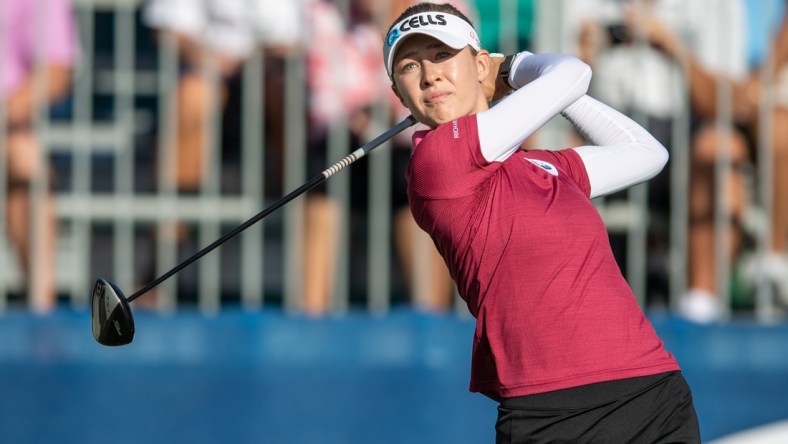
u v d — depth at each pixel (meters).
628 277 25.56
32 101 24.80
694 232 25.30
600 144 13.94
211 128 24.94
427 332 24.48
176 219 25.25
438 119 12.84
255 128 25.02
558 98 12.66
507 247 12.27
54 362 23.92
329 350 24.28
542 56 13.38
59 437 23.47
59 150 25.48
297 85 24.92
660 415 12.15
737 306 25.84
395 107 25.02
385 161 25.00
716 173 25.19
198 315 24.48
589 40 25.00
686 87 25.22
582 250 12.30
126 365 24.05
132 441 23.53
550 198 12.47
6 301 25.02
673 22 25.20
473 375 12.90
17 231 24.89
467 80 12.83
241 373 24.08
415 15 12.81
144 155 25.98
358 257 25.59
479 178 12.37
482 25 24.77
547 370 12.13
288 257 25.00
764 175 25.34
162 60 24.84
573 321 12.10
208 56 24.86
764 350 24.61
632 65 25.11
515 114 12.41
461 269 12.63
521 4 24.70
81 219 25.33
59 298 25.77
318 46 24.86
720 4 25.22
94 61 25.73
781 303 25.77
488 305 12.39
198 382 23.98
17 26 24.78
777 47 25.38
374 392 24.05
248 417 23.81
